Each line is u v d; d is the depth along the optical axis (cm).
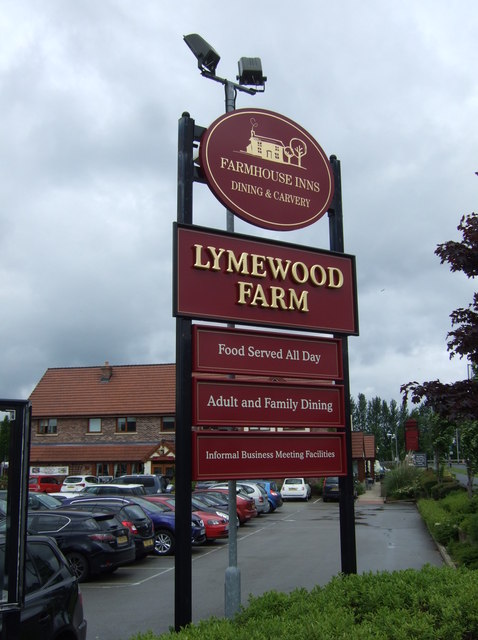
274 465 817
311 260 903
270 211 891
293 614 559
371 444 5853
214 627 518
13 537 390
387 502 3738
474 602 529
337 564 1525
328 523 2678
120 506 1573
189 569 724
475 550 1215
